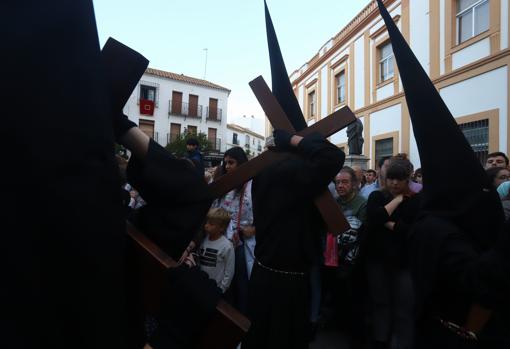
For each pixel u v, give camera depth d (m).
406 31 11.07
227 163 3.28
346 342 3.28
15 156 0.61
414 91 1.36
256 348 1.79
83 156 0.66
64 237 0.64
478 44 8.63
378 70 12.56
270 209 1.80
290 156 1.71
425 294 1.36
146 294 0.91
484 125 8.52
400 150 11.23
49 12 0.65
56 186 0.63
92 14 0.71
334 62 15.37
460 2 9.29
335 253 3.22
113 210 0.70
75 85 0.66
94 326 0.66
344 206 3.43
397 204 2.69
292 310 1.78
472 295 1.21
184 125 29.34
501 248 1.09
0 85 0.61
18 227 0.62
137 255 0.90
